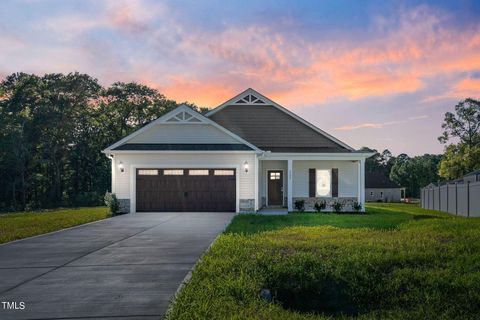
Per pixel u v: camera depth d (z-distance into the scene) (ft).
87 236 47.26
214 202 76.28
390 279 27.55
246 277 26.11
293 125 90.94
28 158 170.19
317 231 48.34
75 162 193.26
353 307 25.26
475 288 25.35
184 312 19.61
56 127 174.40
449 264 30.76
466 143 203.10
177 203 76.38
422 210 107.86
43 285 25.58
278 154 80.43
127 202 76.48
